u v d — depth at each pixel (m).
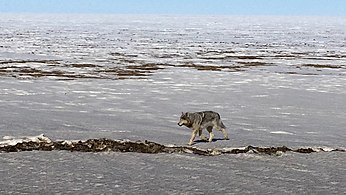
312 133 16.92
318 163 11.59
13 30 131.75
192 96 27.75
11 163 10.43
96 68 44.16
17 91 27.55
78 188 8.81
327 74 42.41
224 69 45.62
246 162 11.43
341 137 16.16
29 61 49.28
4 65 44.25
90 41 90.81
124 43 87.06
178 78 37.31
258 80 36.78
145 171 10.23
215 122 14.24
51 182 9.14
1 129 14.93
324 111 23.25
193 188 9.08
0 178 9.27
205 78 37.59
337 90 31.73
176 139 14.48
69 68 43.47
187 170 10.45
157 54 64.25
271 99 27.16
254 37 118.69
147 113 21.20
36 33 117.50
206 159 11.56
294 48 82.44
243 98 27.34
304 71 44.91
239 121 19.59
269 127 18.20
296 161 11.70
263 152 12.64
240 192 8.92
